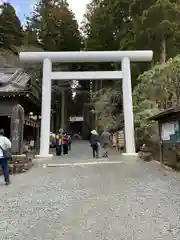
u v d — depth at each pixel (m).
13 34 39.56
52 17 42.56
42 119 16.83
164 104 17.56
